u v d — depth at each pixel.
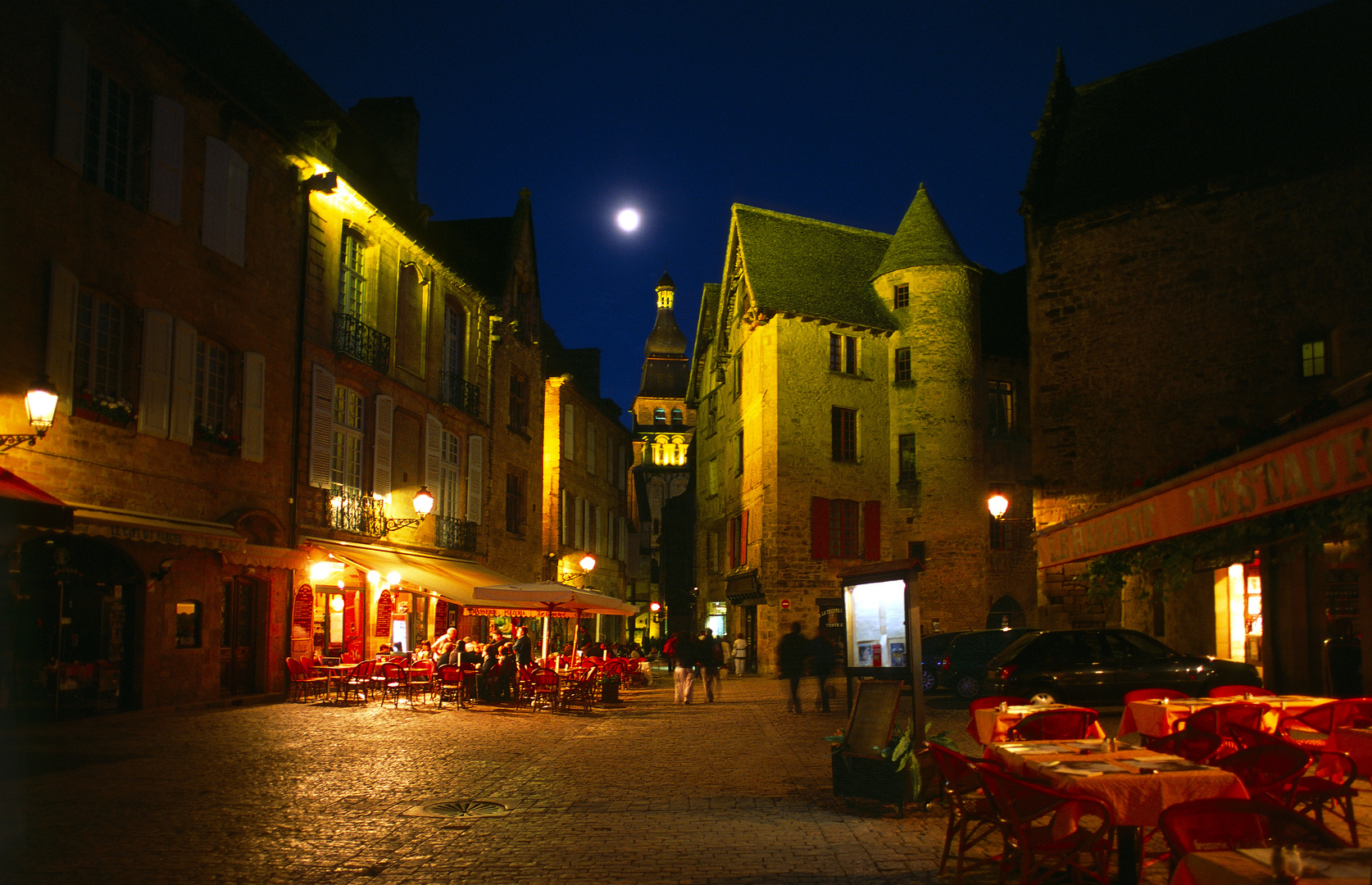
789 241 35.78
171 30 15.84
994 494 17.73
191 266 16.17
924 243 34.53
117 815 7.80
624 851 6.78
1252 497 7.48
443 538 26.03
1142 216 19.78
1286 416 11.43
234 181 17.36
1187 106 20.83
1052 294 20.83
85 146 14.12
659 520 76.12
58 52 13.27
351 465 21.77
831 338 33.72
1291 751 5.70
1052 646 16.00
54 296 13.04
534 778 9.91
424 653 20.61
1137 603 19.50
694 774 10.28
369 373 22.06
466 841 7.08
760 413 33.31
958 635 21.25
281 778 9.61
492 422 30.16
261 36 22.02
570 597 18.72
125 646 14.79
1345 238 17.48
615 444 47.78
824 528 32.28
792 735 14.16
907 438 33.81
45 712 13.35
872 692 8.78
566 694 18.36
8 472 10.50
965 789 6.15
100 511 13.23
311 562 18.92
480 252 31.75
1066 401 20.38
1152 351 19.39
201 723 14.10
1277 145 18.25
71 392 13.38
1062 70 23.16
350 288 22.25
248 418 17.53
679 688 20.28
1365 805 8.04
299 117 21.81
